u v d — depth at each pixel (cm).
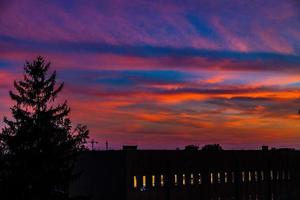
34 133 5147
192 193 7100
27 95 5266
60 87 6269
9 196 5022
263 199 8544
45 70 5369
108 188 6284
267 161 8700
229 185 7825
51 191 5294
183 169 7000
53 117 5328
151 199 6488
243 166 8138
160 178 6650
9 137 5138
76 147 5491
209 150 7588
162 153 6725
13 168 5075
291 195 9288
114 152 6300
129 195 6206
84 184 6456
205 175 7362
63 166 5325
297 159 9556
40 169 5138
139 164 6394
